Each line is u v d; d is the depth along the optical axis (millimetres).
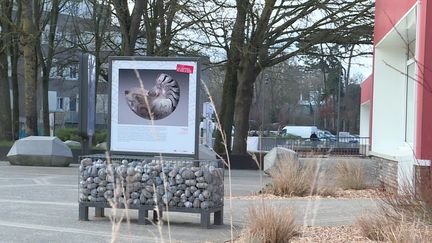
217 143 24938
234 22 24844
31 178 15883
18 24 28188
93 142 28188
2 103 31328
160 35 25844
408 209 6891
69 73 43531
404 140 16312
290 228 6992
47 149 20938
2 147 24625
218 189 8281
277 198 11234
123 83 8805
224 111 27344
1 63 30969
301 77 65000
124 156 8703
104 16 31000
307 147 25172
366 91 31047
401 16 13180
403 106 16594
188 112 8641
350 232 7508
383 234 6719
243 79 26391
